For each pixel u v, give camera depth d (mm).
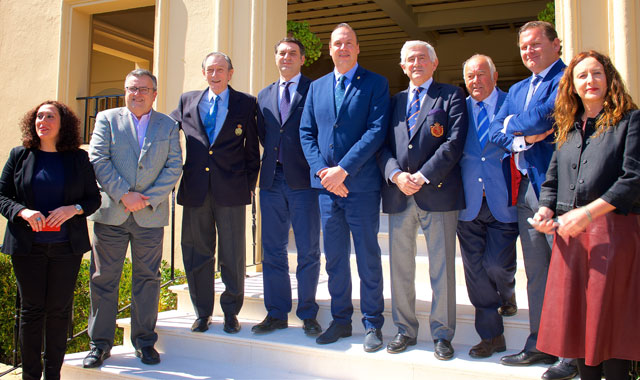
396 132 3043
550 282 2281
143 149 3215
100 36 8922
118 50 9281
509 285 3041
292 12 8094
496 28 9203
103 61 10680
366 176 3062
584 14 4074
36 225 2725
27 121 2957
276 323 3398
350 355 2920
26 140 2938
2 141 6398
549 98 2607
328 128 3133
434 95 2996
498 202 2883
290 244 4930
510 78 9289
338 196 3137
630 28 3881
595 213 2080
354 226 3092
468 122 3008
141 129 3305
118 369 3139
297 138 3355
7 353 4277
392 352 2904
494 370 2650
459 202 2932
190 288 3469
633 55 3879
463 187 3008
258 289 4012
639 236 2100
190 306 3936
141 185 3201
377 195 3131
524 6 7977
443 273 2895
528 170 2715
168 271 4980
